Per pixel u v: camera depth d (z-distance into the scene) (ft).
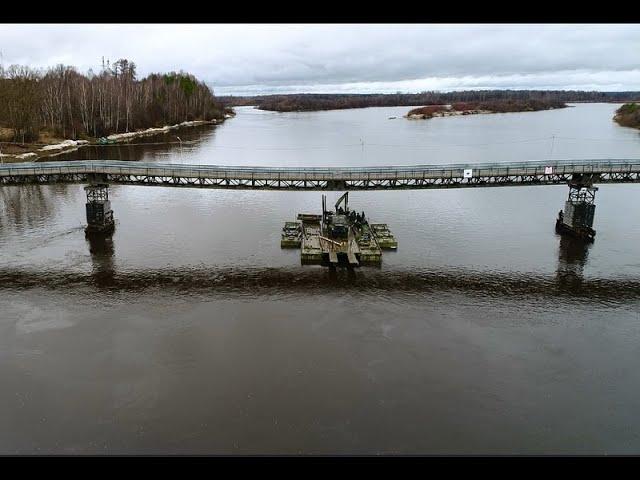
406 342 154.40
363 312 173.99
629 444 115.03
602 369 142.10
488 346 152.87
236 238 252.62
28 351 147.33
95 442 113.39
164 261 220.23
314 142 603.26
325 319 168.45
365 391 130.62
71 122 543.39
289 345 151.74
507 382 135.54
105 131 587.27
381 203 330.54
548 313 174.60
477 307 178.60
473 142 589.73
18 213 291.79
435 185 244.83
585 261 224.12
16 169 235.81
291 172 239.91
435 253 233.55
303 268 213.66
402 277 205.05
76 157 451.12
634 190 362.74
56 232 258.37
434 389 131.95
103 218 252.42
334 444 113.09
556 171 246.47
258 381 133.90
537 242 250.16
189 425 118.11
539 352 150.00
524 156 469.57
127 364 141.08
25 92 490.49
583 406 126.93
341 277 204.64
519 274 209.15
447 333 160.25
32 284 194.59
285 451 111.04
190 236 255.09
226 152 511.40
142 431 116.37
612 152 490.08
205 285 195.42
